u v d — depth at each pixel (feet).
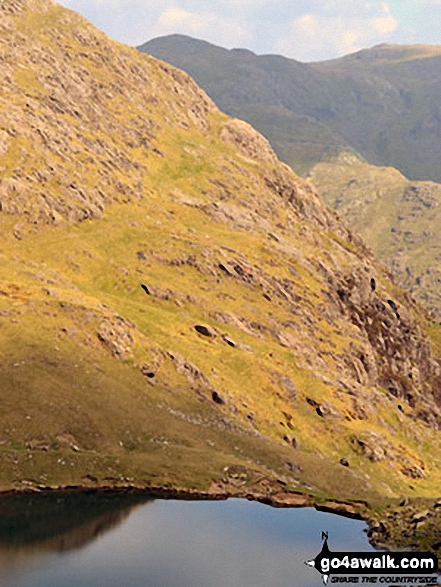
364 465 479.00
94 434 378.94
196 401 448.65
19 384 391.45
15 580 253.85
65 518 311.47
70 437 373.20
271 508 339.36
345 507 340.39
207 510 330.13
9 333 427.33
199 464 367.45
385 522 315.37
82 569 262.88
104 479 350.84
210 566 265.95
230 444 412.16
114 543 287.69
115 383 422.00
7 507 321.11
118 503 332.39
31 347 420.77
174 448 382.22
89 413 388.78
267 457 406.82
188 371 467.93
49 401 385.91
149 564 269.64
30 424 371.76
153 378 447.42
